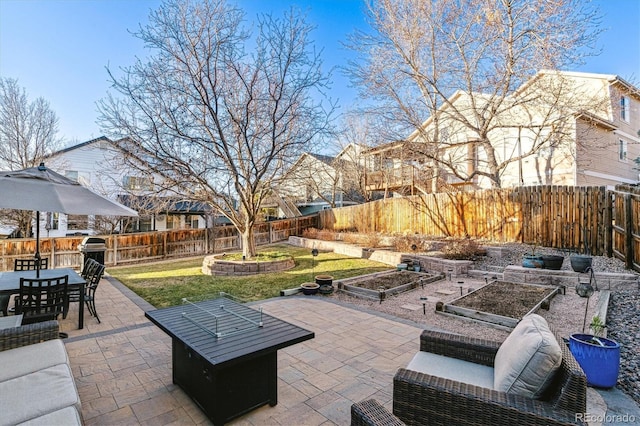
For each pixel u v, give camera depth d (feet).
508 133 47.91
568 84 36.11
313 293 22.12
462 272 27.45
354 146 65.21
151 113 26.99
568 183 41.83
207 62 27.27
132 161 27.53
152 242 41.86
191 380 9.37
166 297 21.94
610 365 9.44
